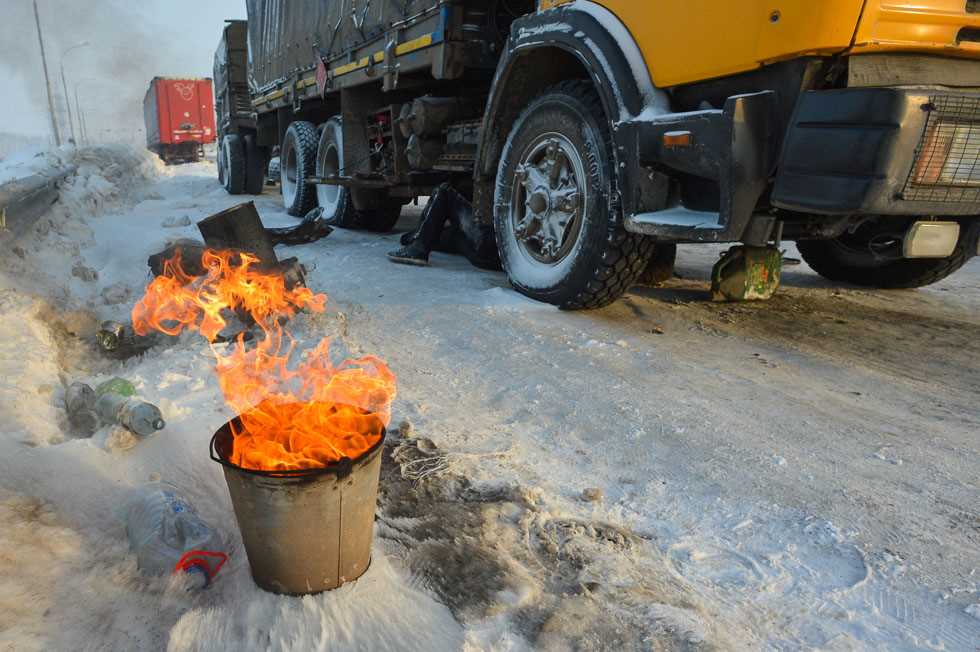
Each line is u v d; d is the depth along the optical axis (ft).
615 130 13.04
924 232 11.09
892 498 7.71
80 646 5.12
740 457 8.68
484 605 5.80
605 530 7.03
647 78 12.71
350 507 5.50
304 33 31.37
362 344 13.12
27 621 5.18
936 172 9.91
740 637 5.54
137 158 66.28
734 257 16.38
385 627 5.43
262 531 5.39
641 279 19.07
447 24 19.07
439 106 21.71
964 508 7.52
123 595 5.66
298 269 14.96
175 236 25.62
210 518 6.77
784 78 10.74
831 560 6.57
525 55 15.57
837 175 10.04
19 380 9.04
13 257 16.02
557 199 15.10
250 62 43.14
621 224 13.66
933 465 8.52
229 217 14.24
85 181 35.94
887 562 6.52
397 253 21.56
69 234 23.27
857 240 18.76
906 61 10.50
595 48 13.35
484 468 8.30
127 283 18.03
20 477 6.81
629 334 13.87
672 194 13.08
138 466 7.54
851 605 5.95
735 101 10.84
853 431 9.51
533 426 9.65
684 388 11.02
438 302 16.08
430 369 11.84
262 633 5.34
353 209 30.32
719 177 11.39
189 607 5.63
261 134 44.19
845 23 9.78
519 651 5.29
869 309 16.62
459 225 21.45
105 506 6.79
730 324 14.90
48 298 14.74
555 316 14.98
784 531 7.06
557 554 6.59
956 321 15.57
